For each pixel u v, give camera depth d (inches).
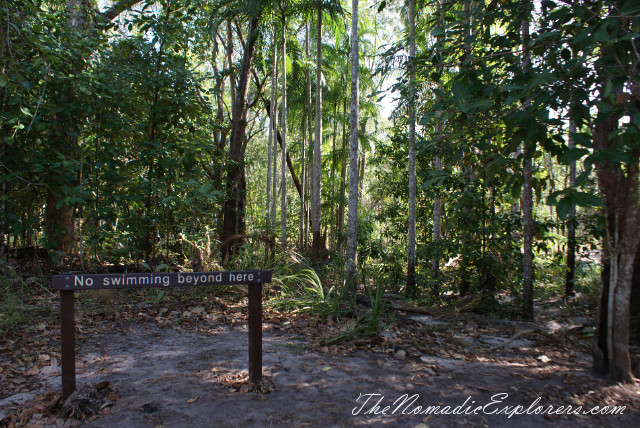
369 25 551.8
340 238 509.7
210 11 419.8
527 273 264.2
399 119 373.7
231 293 276.2
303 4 468.8
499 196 307.1
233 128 444.5
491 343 205.3
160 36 296.8
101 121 273.4
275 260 338.0
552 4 147.6
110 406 126.4
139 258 316.2
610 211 151.0
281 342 192.7
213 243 329.7
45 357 162.7
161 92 296.0
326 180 767.7
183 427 114.7
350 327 207.0
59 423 116.3
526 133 142.5
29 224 262.1
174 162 290.7
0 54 226.2
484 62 162.9
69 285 124.0
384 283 374.9
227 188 421.4
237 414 122.4
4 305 203.9
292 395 136.0
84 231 289.6
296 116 697.6
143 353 172.7
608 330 152.0
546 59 144.9
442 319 257.0
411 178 339.0
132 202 293.0
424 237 433.4
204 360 166.2
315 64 581.9
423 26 338.6
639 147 114.8
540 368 165.9
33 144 281.7
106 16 373.7
